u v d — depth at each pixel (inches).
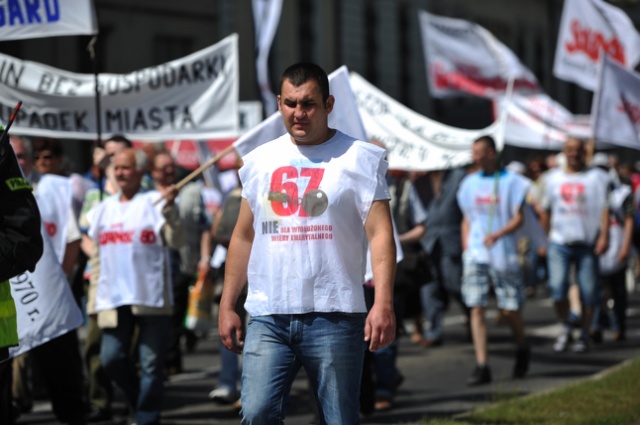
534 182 888.9
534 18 2153.1
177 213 376.5
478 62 879.1
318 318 239.0
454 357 569.3
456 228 571.2
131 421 385.7
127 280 370.6
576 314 582.9
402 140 494.9
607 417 352.5
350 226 241.3
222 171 783.1
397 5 1742.1
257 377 239.0
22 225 238.7
